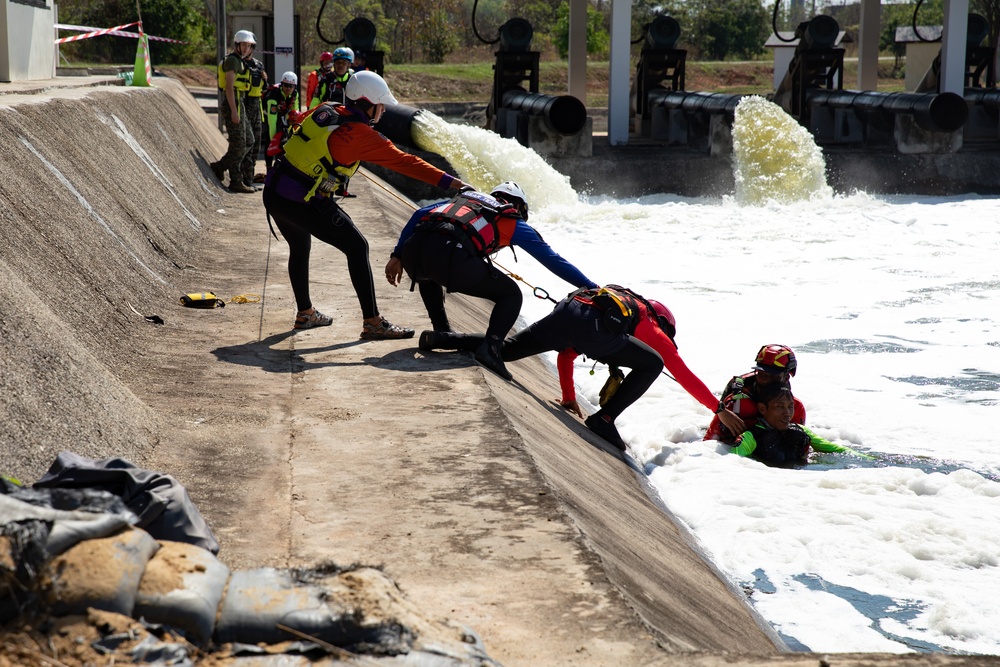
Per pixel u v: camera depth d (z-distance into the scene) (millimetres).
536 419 7484
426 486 5582
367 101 8539
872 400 10672
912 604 5914
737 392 8922
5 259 7285
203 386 7500
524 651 3785
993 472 8359
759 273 19422
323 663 3113
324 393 7434
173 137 18234
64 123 11758
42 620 2945
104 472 4004
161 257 11523
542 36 87125
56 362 5859
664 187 32500
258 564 4543
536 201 28062
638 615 4125
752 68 78188
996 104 35812
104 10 64500
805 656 3854
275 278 11984
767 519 7129
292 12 30297
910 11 93500
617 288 8594
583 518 5336
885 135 34188
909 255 21500
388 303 10766
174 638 3094
